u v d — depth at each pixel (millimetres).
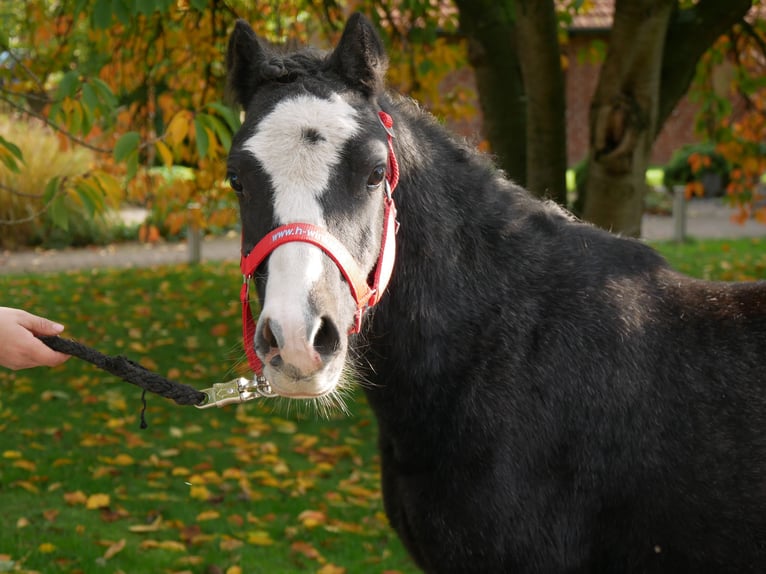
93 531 4055
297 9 5746
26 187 11727
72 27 5758
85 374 6402
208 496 4453
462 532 2258
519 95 6020
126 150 3205
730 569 2254
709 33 5289
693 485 2246
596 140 5023
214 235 13312
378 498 4527
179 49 5664
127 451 5066
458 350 2297
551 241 2428
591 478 2287
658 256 2500
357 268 2031
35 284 9219
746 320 2354
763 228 13711
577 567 2316
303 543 3961
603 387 2279
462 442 2262
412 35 5406
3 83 4883
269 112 2053
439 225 2320
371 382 2354
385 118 2195
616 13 4863
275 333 1866
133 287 9219
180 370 6438
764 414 2252
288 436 5453
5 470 4715
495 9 5867
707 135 6953
